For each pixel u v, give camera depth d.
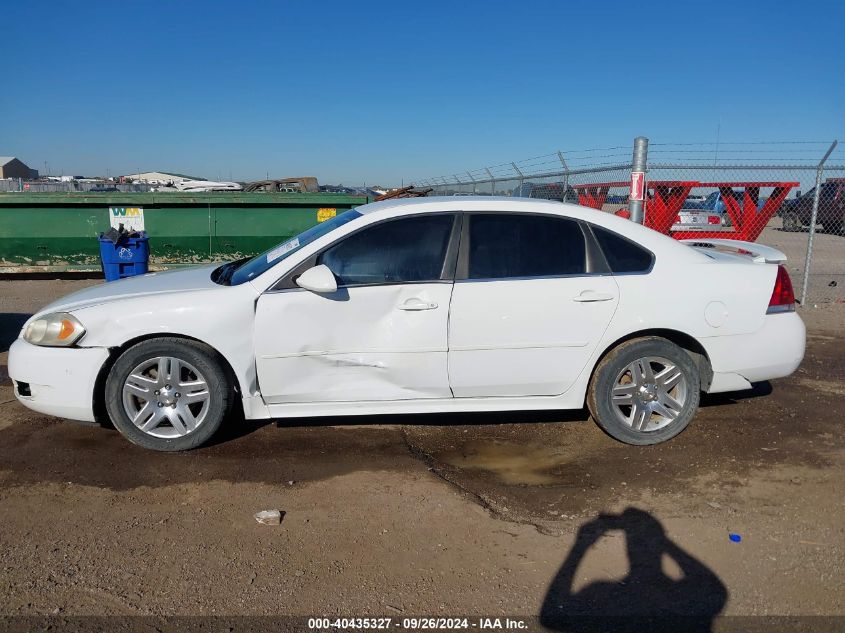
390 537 3.58
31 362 4.43
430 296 4.47
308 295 4.43
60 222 11.59
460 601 3.06
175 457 4.49
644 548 3.49
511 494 4.06
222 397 4.48
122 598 3.04
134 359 4.39
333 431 4.98
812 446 4.76
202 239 11.88
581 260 4.64
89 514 3.77
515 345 4.55
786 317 4.86
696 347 4.78
